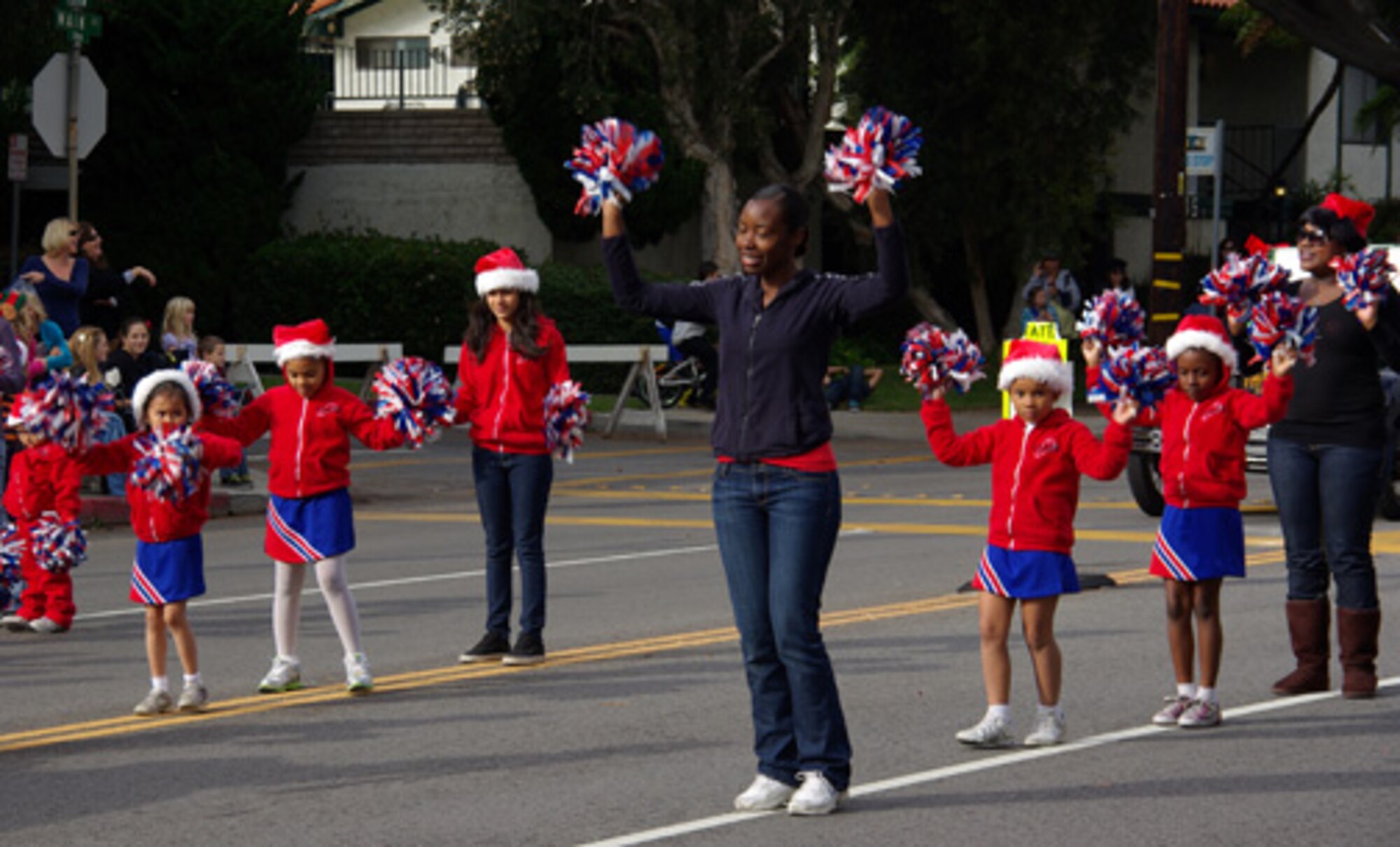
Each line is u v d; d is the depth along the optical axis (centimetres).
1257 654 1092
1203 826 736
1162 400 841
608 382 3192
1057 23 3475
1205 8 4312
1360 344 969
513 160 3403
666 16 3077
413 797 791
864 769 833
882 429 2806
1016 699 977
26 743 905
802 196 750
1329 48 2655
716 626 1209
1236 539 910
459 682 1041
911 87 3628
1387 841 716
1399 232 4184
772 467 742
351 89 4884
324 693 1018
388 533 1744
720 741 891
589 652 1127
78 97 2081
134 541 1709
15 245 2667
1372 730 904
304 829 743
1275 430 992
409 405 985
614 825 744
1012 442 860
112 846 721
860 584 1372
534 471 1088
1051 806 765
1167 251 1733
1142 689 999
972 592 1334
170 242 3238
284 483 1006
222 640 1187
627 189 751
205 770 845
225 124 3272
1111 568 1423
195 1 3225
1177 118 1723
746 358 744
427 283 3131
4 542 1240
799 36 3397
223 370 1970
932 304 3800
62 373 963
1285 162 4297
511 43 3098
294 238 3403
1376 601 980
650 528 1736
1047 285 3225
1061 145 3597
